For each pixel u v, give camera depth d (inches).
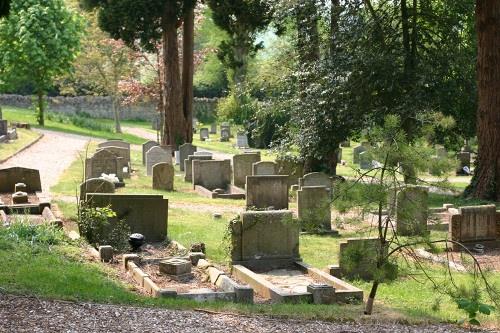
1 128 1601.9
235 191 1053.2
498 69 994.7
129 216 629.9
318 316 410.6
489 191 1000.9
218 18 1454.2
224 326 365.4
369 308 439.5
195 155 1220.5
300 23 1146.7
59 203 816.9
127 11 1480.1
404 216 454.0
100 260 547.2
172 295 448.1
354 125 1082.1
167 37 1625.2
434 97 1073.5
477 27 1003.9
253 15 1418.6
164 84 1662.2
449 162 434.6
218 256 601.9
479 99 1012.5
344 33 1099.9
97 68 2362.2
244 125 2113.7
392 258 503.2
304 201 743.7
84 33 2251.5
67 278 448.8
